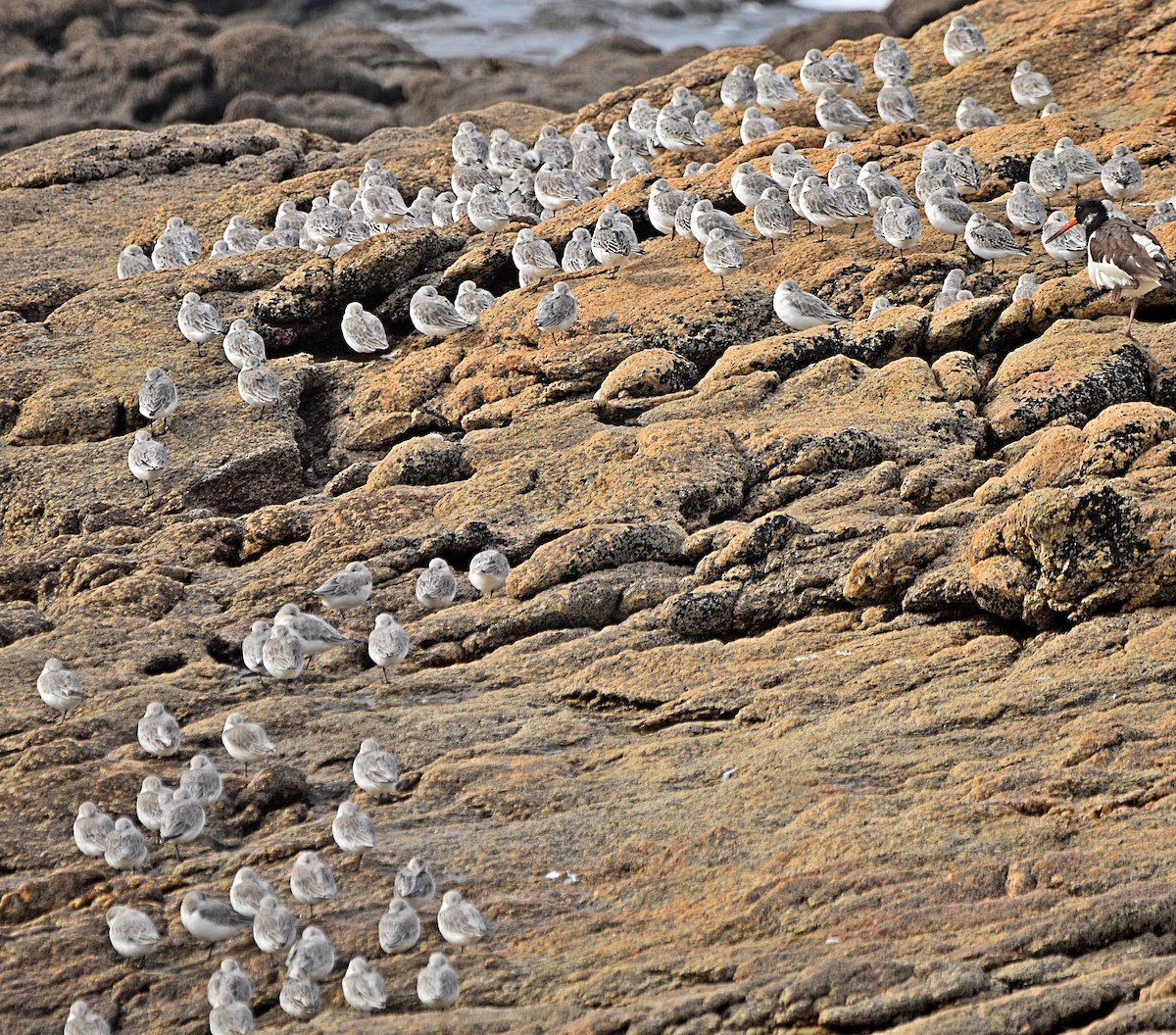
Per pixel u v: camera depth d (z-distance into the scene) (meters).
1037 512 59.66
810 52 130.62
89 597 72.00
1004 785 50.03
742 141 129.50
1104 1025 38.41
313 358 103.62
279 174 156.38
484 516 75.25
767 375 85.38
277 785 56.16
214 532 78.44
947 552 63.81
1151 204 103.56
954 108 136.75
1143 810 47.78
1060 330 83.94
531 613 67.00
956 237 100.94
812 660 60.84
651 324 94.12
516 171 125.00
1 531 86.56
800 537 66.69
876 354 87.38
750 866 48.31
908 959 42.38
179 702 63.03
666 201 104.56
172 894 51.53
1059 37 140.75
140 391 89.69
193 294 101.94
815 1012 41.09
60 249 138.62
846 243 101.94
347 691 64.00
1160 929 42.16
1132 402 71.44
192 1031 45.91
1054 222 97.62
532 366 92.31
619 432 80.81
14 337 106.31
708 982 43.47
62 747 59.00
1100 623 58.47
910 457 74.56
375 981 44.44
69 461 89.69
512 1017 43.12
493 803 54.53
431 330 98.25
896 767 52.41
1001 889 44.97
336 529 76.31
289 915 47.38
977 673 57.97
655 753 56.53
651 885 48.62
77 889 51.81
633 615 66.69
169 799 53.78
